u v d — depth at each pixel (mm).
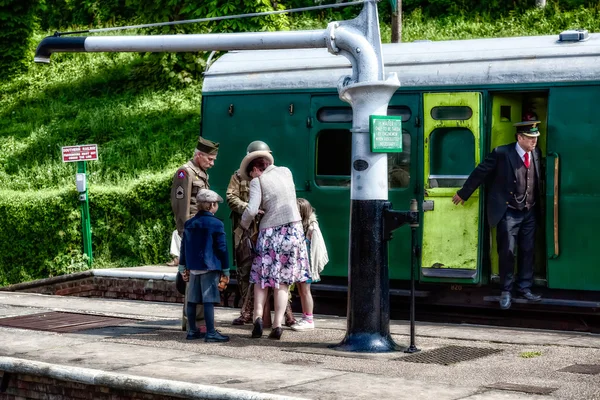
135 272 27359
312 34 17578
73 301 26109
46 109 43031
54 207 32344
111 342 18812
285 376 15016
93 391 15602
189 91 41094
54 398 16266
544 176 20844
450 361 16266
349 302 17594
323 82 23062
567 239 20203
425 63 21828
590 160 20000
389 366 15844
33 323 21766
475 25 40344
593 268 20000
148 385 14570
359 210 17328
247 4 39344
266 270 18672
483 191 20938
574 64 20250
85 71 45812
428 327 20422
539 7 40125
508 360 16297
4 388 17031
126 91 42625
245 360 16562
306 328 19953
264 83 23875
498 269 21031
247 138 24062
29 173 38062
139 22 42562
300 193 23328
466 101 21219
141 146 37719
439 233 21328
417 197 21734
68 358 17109
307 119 23266
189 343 18500
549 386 14070
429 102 21641
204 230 18562
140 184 31984
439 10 43344
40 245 32562
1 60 47625
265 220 18750
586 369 15406
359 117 17219
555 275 20297
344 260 22812
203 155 19547
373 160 17219
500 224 20312
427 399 13250
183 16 40625
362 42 17172
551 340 18344
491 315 21672
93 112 41281
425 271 21391
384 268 17406
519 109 21672
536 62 20641
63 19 53000
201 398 13922
